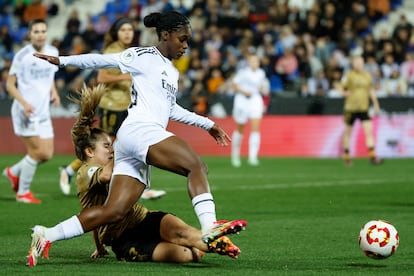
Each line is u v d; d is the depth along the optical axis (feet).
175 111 63.67
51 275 54.80
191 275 55.06
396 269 58.65
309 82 209.77
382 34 221.05
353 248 69.21
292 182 136.05
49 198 110.22
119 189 58.18
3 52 236.84
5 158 185.68
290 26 223.10
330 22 224.33
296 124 199.11
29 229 81.05
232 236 76.33
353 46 220.43
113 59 59.82
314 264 60.80
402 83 209.97
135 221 60.39
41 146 103.81
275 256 64.69
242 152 201.87
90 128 63.21
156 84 59.62
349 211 97.30
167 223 59.67
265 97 200.64
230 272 56.39
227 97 199.11
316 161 185.68
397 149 196.44
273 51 215.31
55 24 252.62
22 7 244.83
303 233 78.59
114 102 103.04
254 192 119.85
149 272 56.08
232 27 230.07
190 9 234.58
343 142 190.39
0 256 64.23
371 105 195.83
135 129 58.34
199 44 218.79
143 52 60.08
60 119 198.08
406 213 95.50
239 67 212.64
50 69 103.30
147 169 59.11
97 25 232.32
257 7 232.73
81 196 61.77
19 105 102.58
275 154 200.95
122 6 240.32
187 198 110.63
